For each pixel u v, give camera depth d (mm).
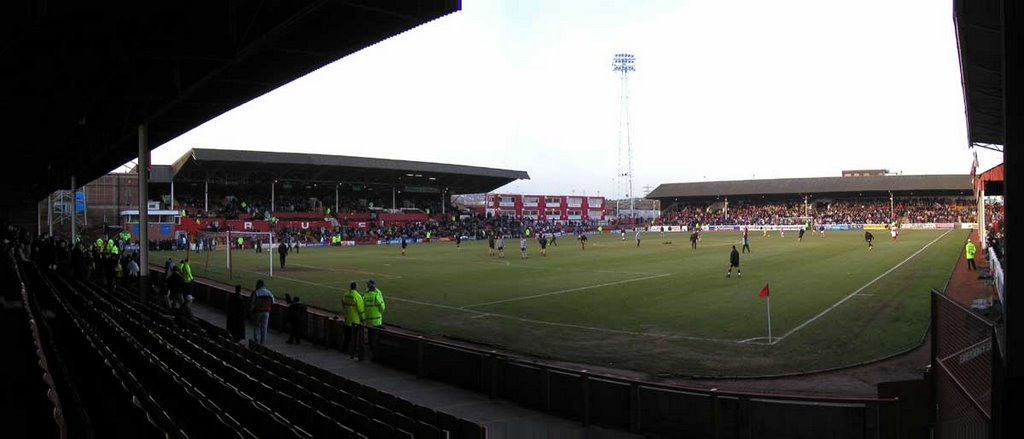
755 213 121938
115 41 13203
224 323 20641
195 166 73125
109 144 27062
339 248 71562
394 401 8109
